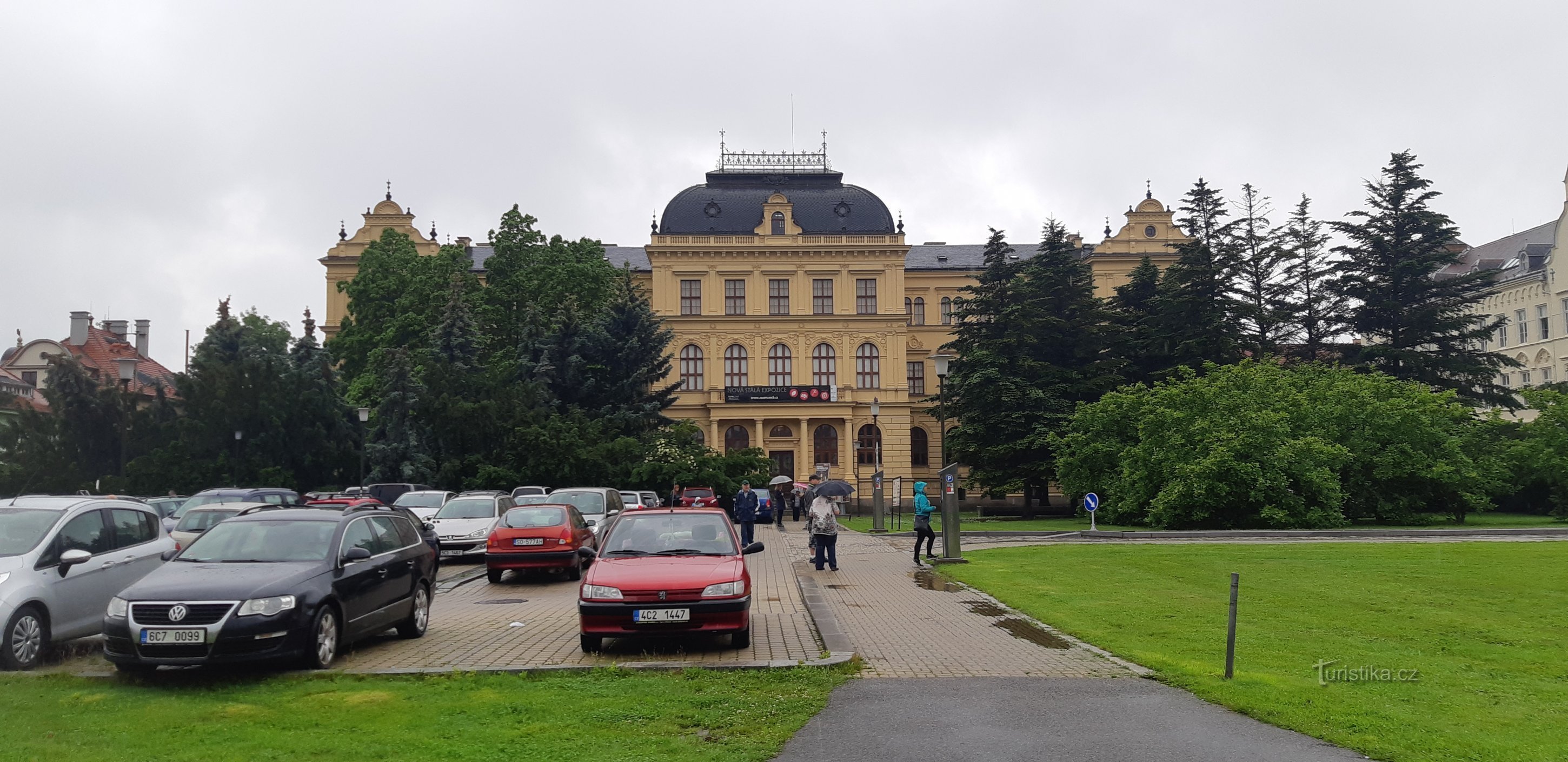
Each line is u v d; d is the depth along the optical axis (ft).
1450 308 160.25
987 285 166.09
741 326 234.38
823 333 234.99
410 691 31.09
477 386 150.00
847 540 109.19
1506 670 35.70
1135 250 256.52
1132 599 54.13
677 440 161.48
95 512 41.86
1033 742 25.99
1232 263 161.89
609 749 24.76
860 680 33.71
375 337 182.39
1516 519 119.44
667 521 45.06
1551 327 193.26
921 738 26.37
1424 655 38.45
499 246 191.93
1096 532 99.35
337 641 36.50
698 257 236.22
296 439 144.46
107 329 268.21
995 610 52.03
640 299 179.52
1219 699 30.42
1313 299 167.22
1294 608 50.34
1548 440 122.21
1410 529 98.68
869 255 237.04
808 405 226.58
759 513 154.71
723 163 248.93
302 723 26.86
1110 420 124.98
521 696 30.50
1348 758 24.67
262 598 33.30
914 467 252.01
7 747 24.25
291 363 177.37
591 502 88.74
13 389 217.77
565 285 189.57
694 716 28.25
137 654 32.07
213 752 23.98
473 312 178.09
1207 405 112.37
